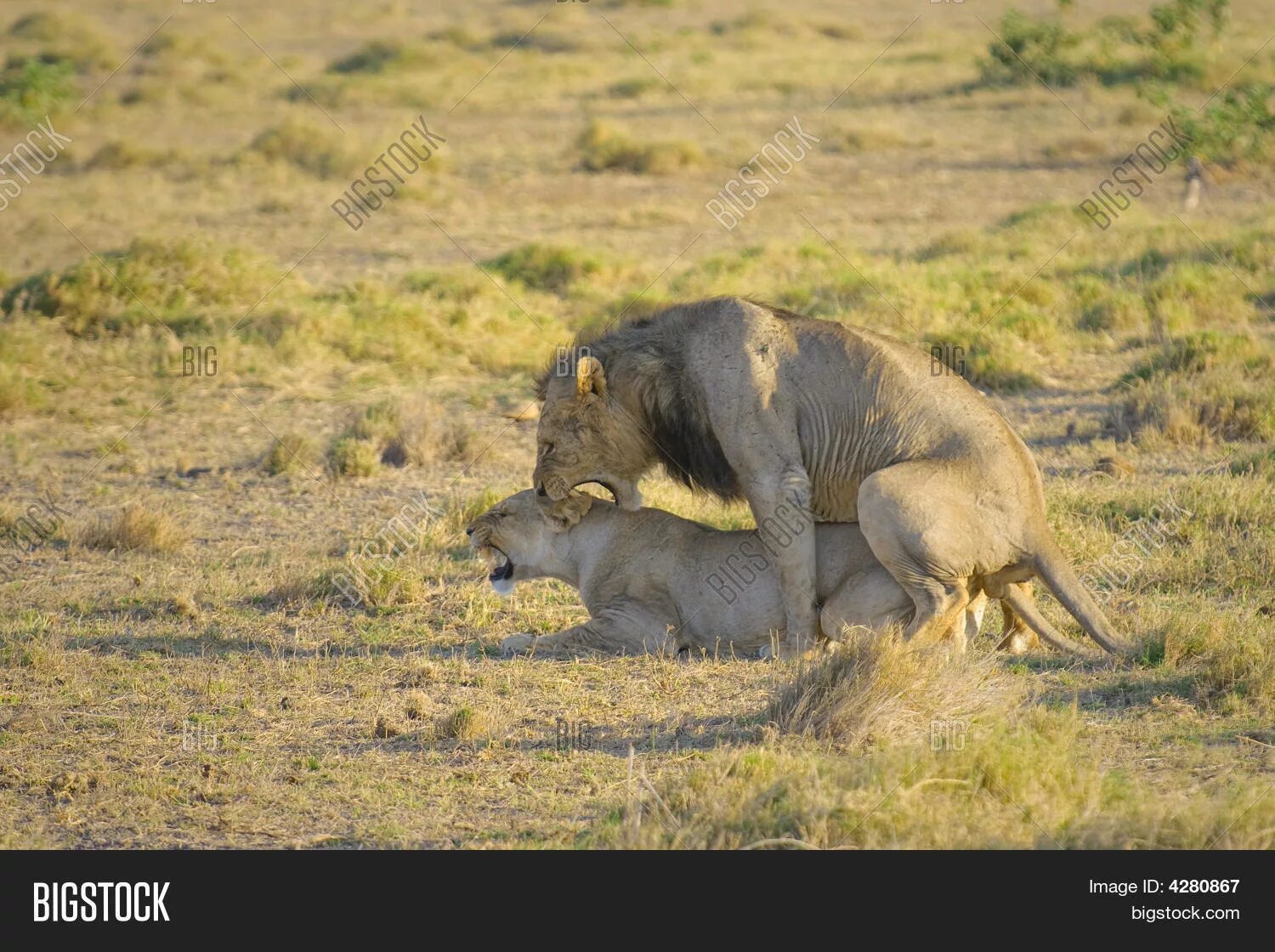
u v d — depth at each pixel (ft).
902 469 38.34
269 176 131.64
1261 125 119.85
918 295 82.48
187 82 188.03
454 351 80.28
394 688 38.42
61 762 33.78
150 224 111.75
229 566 50.19
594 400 40.98
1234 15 195.21
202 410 70.95
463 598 45.93
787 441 39.65
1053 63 164.86
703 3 271.28
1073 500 50.85
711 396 39.93
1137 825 28.40
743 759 31.40
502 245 106.01
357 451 61.52
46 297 83.20
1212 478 52.75
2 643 41.98
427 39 222.28
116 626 43.73
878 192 122.31
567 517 41.91
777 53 211.00
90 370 75.72
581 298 89.20
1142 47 160.97
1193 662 38.14
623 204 120.98
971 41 206.08
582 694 37.70
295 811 31.14
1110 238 97.45
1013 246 96.99
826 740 33.73
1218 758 32.32
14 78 160.35
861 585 39.40
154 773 32.99
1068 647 38.99
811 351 40.04
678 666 39.73
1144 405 63.31
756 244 99.60
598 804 31.09
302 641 42.37
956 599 38.09
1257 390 63.67
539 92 180.55
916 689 34.58
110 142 139.85
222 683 38.52
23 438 67.15
